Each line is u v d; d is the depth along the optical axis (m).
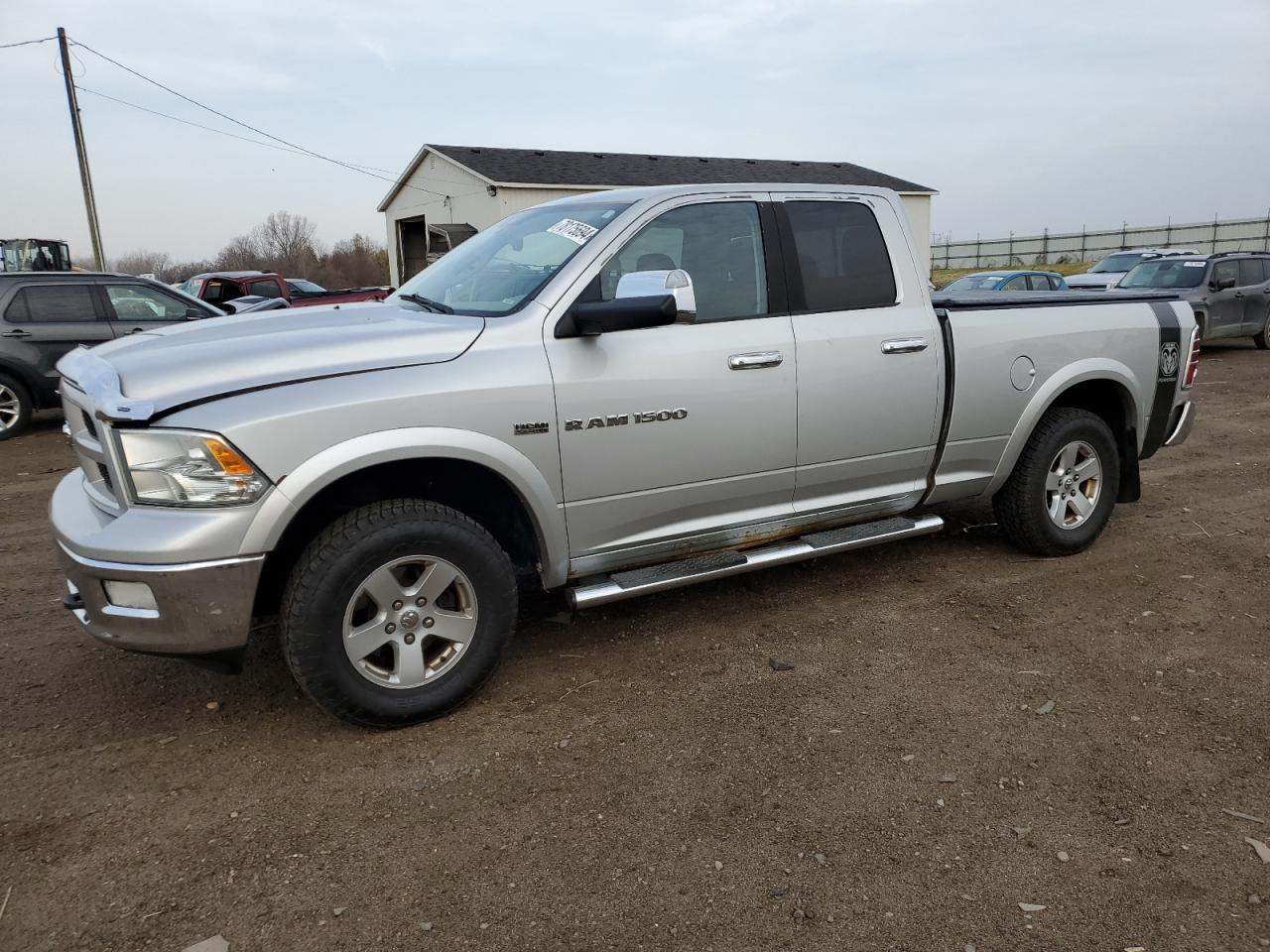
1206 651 3.85
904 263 4.30
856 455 4.19
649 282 3.42
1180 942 2.24
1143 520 5.75
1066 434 4.77
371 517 3.09
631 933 2.29
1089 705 3.40
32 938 2.28
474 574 3.29
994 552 5.12
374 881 2.49
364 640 3.14
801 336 3.94
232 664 3.08
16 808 2.82
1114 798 2.83
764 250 3.94
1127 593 4.50
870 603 4.41
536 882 2.48
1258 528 5.54
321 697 3.08
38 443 9.44
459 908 2.38
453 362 3.22
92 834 2.70
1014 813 2.76
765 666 3.75
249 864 2.56
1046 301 4.76
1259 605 4.33
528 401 3.31
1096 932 2.27
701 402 3.70
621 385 3.51
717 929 2.30
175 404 2.83
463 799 2.86
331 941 2.27
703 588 4.64
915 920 2.32
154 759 3.11
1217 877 2.46
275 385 2.96
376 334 3.22
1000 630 4.08
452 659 3.33
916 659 3.80
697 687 3.58
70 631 4.22
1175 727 3.24
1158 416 5.20
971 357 4.41
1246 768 2.98
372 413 3.02
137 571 2.83
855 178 29.08
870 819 2.73
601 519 3.61
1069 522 5.00
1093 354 4.82
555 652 3.93
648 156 28.30
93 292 10.15
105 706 3.49
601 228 3.65
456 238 22.11
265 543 2.89
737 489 3.91
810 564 4.99
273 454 2.88
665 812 2.78
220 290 17.22
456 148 24.92
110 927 2.32
